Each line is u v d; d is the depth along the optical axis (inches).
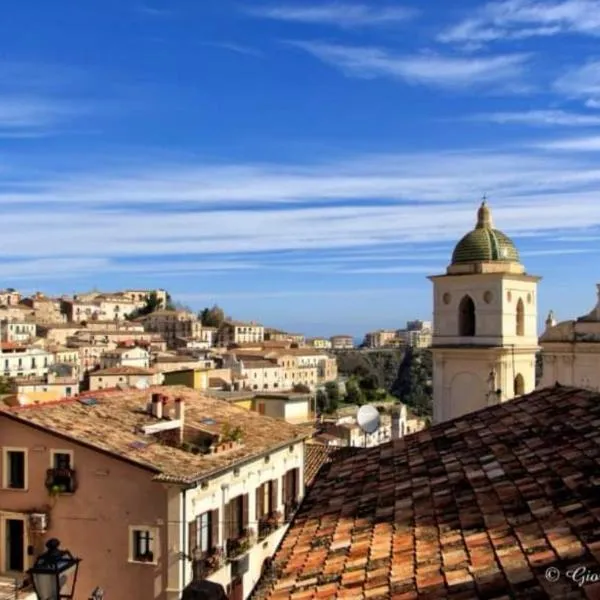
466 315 1914.4
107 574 1170.0
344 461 726.5
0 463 1216.2
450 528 450.9
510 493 478.3
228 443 1331.2
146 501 1159.6
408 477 593.3
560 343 1395.2
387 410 5438.0
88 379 5851.4
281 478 1512.1
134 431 1285.7
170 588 1137.4
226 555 1273.4
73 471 1184.2
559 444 553.9
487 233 1913.1
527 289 1908.2
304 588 418.3
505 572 361.4
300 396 2276.1
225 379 5595.5
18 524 1199.6
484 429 666.8
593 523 390.3
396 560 422.9
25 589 1123.3
